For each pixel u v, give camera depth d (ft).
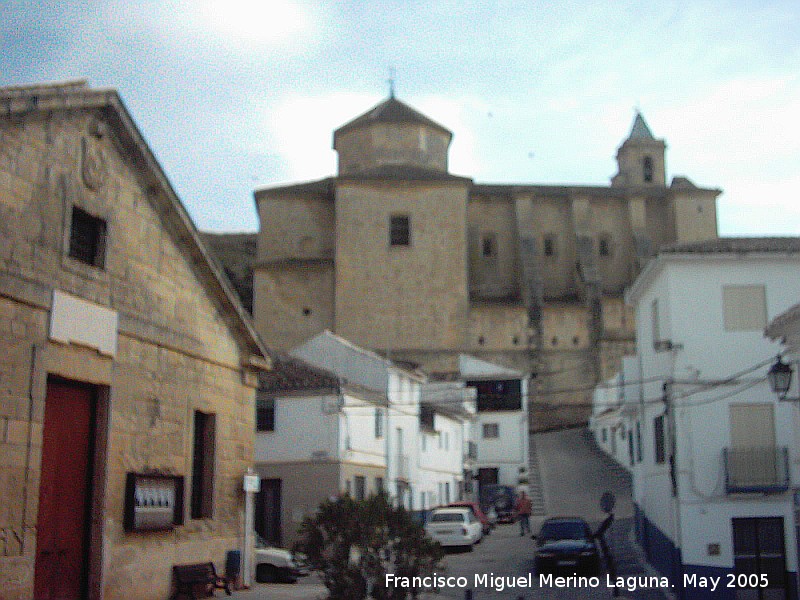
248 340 59.31
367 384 115.96
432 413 139.85
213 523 54.34
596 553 81.56
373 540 42.14
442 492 144.87
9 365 37.01
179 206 49.90
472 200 231.09
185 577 49.60
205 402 53.93
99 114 43.73
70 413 42.34
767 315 76.64
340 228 203.31
